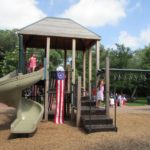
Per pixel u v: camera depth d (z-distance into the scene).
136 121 15.49
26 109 14.21
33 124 11.88
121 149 9.11
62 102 14.80
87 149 9.11
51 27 15.89
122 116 17.75
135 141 10.29
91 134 11.56
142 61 50.62
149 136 11.27
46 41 17.12
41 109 13.40
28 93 17.47
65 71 15.81
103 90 15.26
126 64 49.50
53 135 11.54
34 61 16.20
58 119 14.65
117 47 51.03
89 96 15.82
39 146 9.63
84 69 18.41
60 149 9.16
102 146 9.50
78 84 13.55
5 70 42.16
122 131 12.30
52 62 39.84
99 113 13.59
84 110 13.61
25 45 18.52
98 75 15.59
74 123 14.44
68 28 16.05
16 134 11.58
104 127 12.18
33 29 15.48
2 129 13.07
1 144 10.02
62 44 18.62
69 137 11.12
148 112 21.66
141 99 53.75
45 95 15.09
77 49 19.19
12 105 13.04
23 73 15.10
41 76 12.71
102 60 48.94
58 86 14.79
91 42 17.30
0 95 12.12
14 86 11.91
